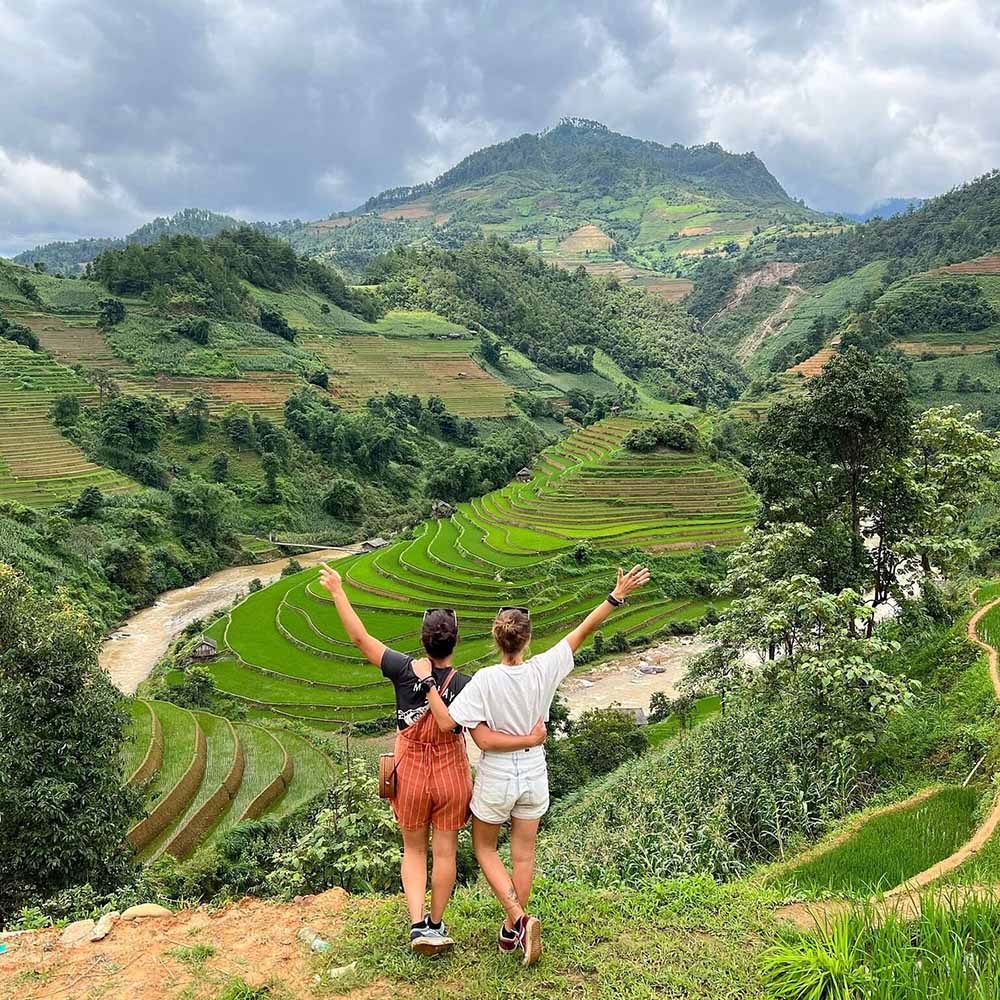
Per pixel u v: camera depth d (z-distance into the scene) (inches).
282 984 216.4
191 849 1047.6
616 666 1988.2
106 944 241.6
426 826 218.4
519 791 206.2
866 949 218.8
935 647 840.9
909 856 404.8
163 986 217.5
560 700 1567.4
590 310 7701.8
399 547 2827.3
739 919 253.1
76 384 3563.0
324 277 6215.6
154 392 3865.7
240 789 1235.2
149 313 4579.2
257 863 933.8
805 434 892.6
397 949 227.1
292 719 1653.5
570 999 206.5
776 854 515.5
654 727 1491.1
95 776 665.6
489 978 212.8
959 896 262.1
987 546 1752.0
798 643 782.5
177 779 1175.6
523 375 6107.3
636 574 218.8
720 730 825.5
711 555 2524.6
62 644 684.7
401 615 2148.1
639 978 217.0
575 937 237.1
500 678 205.0
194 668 1744.6
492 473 3848.4
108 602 2327.8
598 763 1275.8
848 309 5905.5
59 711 664.4
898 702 598.9
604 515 2856.8
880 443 880.3
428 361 5703.7
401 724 214.2
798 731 655.8
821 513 968.9
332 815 529.3
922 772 581.9
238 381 4288.9
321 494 3671.3
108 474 3016.7
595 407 5231.3
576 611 2220.7
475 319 6791.3
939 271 5388.8
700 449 3235.7
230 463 3555.6
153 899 649.6
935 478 1084.5
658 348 7150.6
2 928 569.6
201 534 2989.7
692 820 561.9
